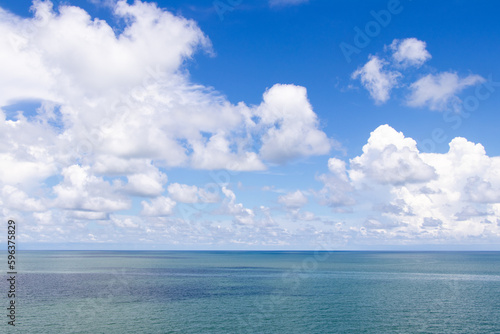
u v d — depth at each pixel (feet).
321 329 169.48
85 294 259.39
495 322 182.70
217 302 230.48
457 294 268.00
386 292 274.98
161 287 299.17
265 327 172.24
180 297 248.52
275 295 257.75
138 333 162.50
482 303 232.32
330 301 235.40
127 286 303.68
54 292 268.82
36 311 202.49
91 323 178.19
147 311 203.82
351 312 202.90
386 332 165.07
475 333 164.35
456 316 194.90
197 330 167.43
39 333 161.89
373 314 198.18
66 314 196.03
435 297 253.85
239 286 306.76
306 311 204.95
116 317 189.88
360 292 274.16
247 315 195.00
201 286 306.14
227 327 172.14
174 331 165.78
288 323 179.32
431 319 188.24
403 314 198.80
